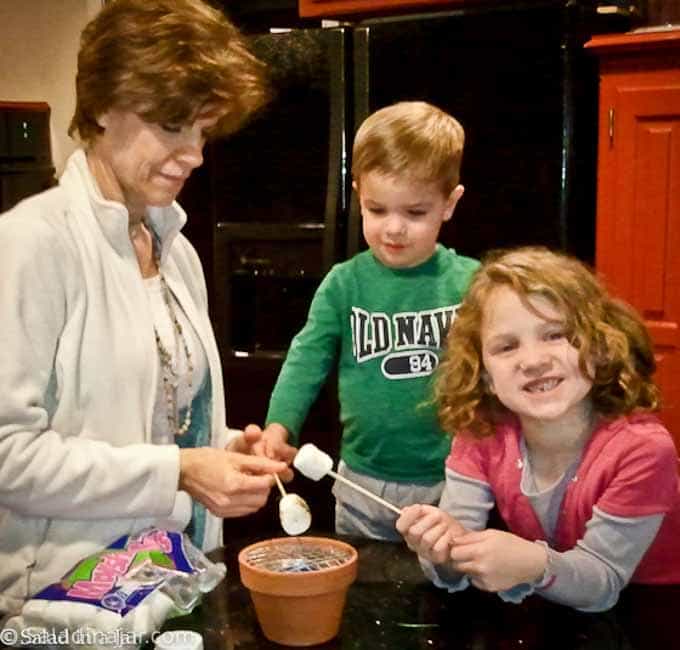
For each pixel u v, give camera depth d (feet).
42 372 4.15
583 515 4.52
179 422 4.91
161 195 4.47
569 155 7.79
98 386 4.36
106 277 4.45
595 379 4.47
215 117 4.41
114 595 3.84
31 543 4.33
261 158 9.00
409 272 6.33
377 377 6.30
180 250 5.31
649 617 4.20
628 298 8.11
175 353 4.87
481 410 4.74
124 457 4.17
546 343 4.34
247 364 9.32
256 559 3.96
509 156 7.94
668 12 8.67
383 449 6.27
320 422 8.79
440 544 4.08
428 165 5.92
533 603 4.18
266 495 4.25
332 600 3.74
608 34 8.16
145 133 4.28
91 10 11.42
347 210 8.61
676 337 7.96
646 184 7.92
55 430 4.29
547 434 4.55
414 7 8.74
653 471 4.36
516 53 7.80
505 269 4.50
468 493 4.75
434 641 3.80
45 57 11.89
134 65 4.10
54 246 4.21
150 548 4.11
